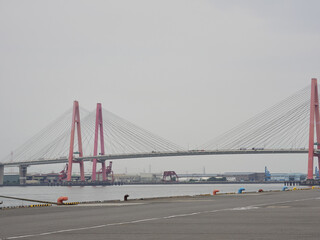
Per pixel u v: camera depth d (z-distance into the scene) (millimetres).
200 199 60125
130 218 32438
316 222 28234
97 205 49750
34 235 23562
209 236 22469
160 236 22672
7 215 37031
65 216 35031
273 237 21750
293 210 38281
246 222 28719
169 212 37531
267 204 46844
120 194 171125
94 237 22578
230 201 53500
